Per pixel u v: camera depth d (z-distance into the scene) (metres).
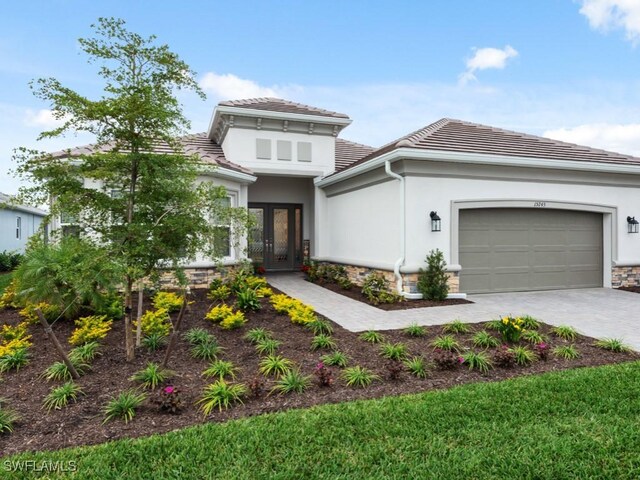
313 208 16.17
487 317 8.48
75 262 5.13
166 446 3.47
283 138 14.61
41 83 4.76
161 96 5.19
